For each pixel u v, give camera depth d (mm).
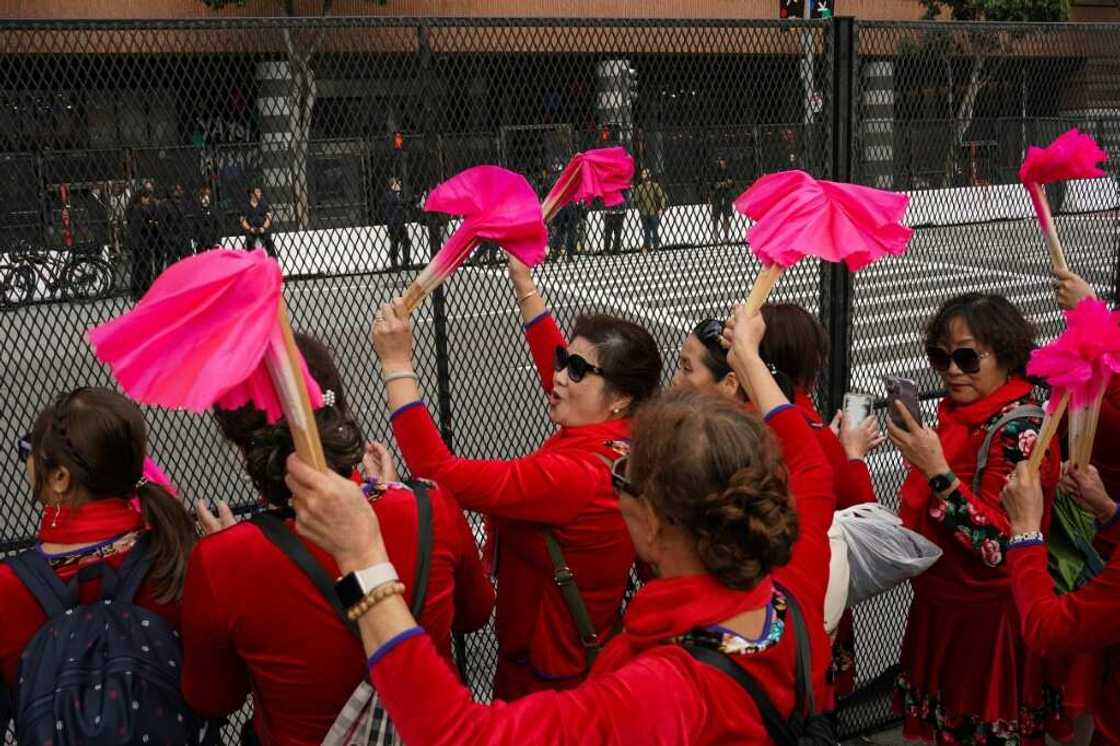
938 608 2941
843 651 3078
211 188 2861
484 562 2572
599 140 3332
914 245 3908
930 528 2852
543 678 2410
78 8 19281
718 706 1425
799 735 1520
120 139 2768
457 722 1330
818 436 2678
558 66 3234
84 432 2002
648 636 1521
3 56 2641
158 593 2010
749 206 2162
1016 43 3885
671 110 3420
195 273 1224
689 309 3607
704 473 1479
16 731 1937
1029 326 2836
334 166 2998
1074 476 2588
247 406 1955
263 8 20672
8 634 1969
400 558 1912
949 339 2834
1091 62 4047
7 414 3143
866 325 3998
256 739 2135
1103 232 4281
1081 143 2951
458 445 3477
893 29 3680
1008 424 2740
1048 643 2143
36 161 2701
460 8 21188
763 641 1498
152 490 2082
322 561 1819
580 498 2268
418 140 3084
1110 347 2271
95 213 2777
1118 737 2717
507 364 3502
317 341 2139
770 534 1476
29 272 2752
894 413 2740
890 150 3752
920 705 3037
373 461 2314
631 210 3455
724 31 3432
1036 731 2918
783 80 3553
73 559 2018
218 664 1885
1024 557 2270
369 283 3113
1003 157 3979
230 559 1816
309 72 2928
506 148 3201
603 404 2434
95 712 1877
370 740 1802
